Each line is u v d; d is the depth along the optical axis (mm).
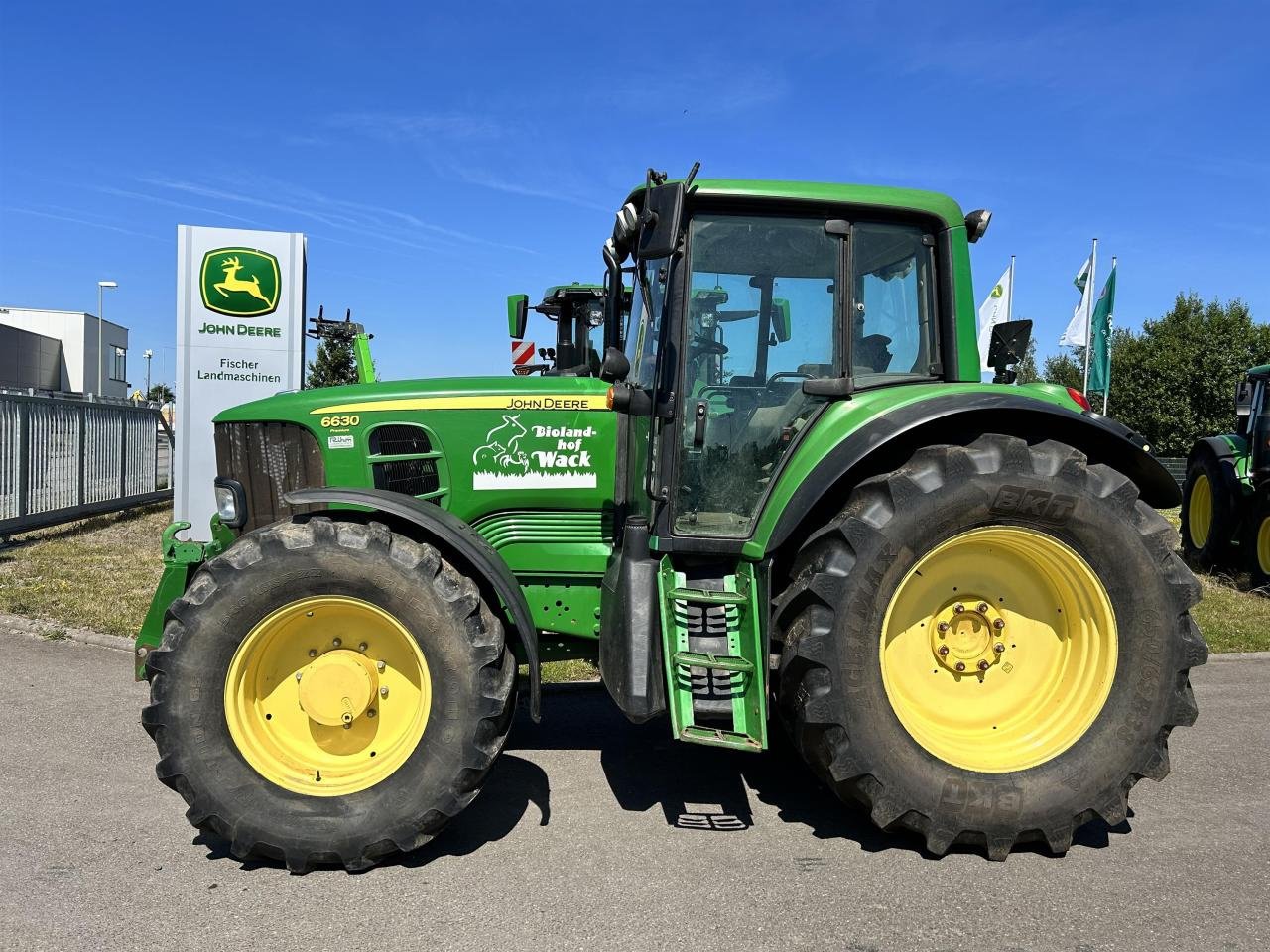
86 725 4383
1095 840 3357
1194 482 10039
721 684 3236
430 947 2586
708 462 3498
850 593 3082
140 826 3336
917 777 3109
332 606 3113
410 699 3191
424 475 3830
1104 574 3238
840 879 3025
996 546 3314
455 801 3029
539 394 3830
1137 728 3217
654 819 3486
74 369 51938
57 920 2695
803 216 3525
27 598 6863
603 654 3467
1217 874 3096
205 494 9633
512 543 3881
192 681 3002
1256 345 34250
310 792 3025
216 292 9523
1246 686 5379
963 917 2791
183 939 2607
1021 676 3422
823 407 3471
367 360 4785
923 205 3557
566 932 2672
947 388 3428
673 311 3410
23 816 3396
